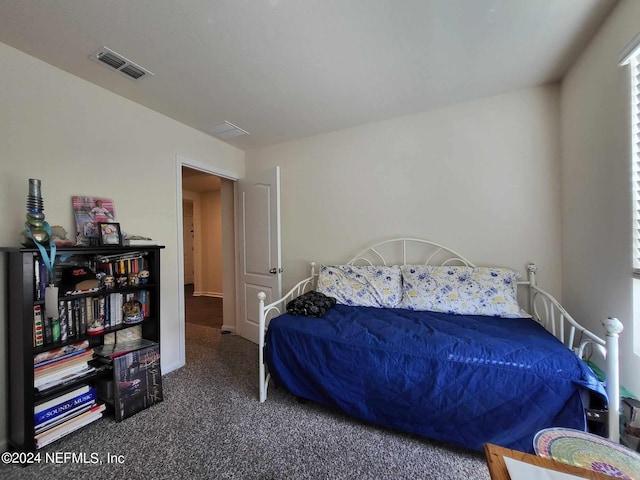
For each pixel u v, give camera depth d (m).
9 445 1.51
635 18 1.23
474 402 1.37
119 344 1.97
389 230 2.64
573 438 0.95
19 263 1.44
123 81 1.91
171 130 2.50
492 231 2.26
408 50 1.64
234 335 3.39
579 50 1.68
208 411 1.85
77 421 1.63
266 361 1.95
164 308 2.40
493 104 2.23
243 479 1.32
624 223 1.39
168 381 2.26
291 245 3.12
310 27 1.44
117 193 2.07
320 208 2.96
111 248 1.81
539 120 2.10
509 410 1.32
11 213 1.55
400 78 1.94
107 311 1.88
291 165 3.11
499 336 1.58
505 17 1.40
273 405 1.92
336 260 2.88
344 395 1.65
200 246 6.06
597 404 1.24
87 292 1.73
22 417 1.45
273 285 2.84
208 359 2.69
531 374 1.31
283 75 1.87
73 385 1.63
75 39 1.50
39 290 1.52
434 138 2.44
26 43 1.52
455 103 2.33
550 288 2.10
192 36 1.49
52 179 1.73
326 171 2.92
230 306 3.54
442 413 1.42
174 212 2.50
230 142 3.14
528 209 2.15
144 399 1.87
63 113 1.78
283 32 1.47
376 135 2.67
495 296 2.02
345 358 1.67
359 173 2.76
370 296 2.39
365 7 1.32
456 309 2.06
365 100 2.24
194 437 1.60
